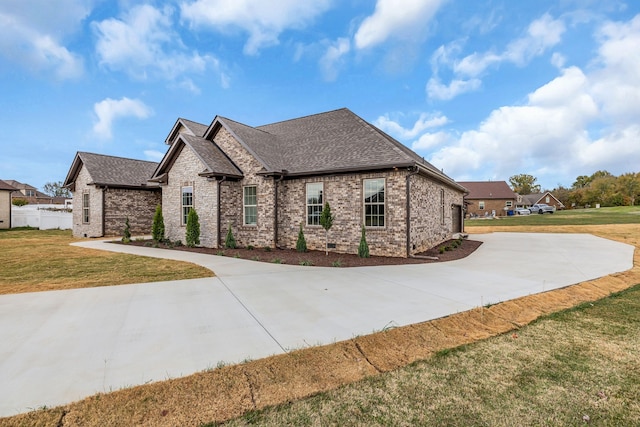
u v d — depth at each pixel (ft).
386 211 38.47
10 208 93.50
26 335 14.07
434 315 16.80
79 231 68.28
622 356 12.97
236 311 17.52
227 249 43.91
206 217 46.96
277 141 54.49
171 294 20.97
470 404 9.73
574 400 9.98
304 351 12.50
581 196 225.76
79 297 20.22
